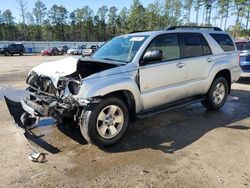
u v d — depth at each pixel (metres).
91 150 4.23
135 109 4.60
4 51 37.12
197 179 3.40
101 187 3.26
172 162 3.84
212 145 4.40
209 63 5.86
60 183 3.34
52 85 4.33
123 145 4.41
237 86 9.61
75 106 4.00
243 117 5.87
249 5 37.78
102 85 4.04
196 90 5.67
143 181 3.37
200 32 5.86
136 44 4.90
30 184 3.32
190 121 5.59
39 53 47.09
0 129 5.09
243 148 4.29
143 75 4.61
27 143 4.46
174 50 5.21
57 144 4.43
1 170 3.63
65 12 101.19
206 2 53.09
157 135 4.84
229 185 3.27
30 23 97.31
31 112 4.42
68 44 59.09
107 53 5.26
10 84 10.20
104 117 4.20
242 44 10.20
